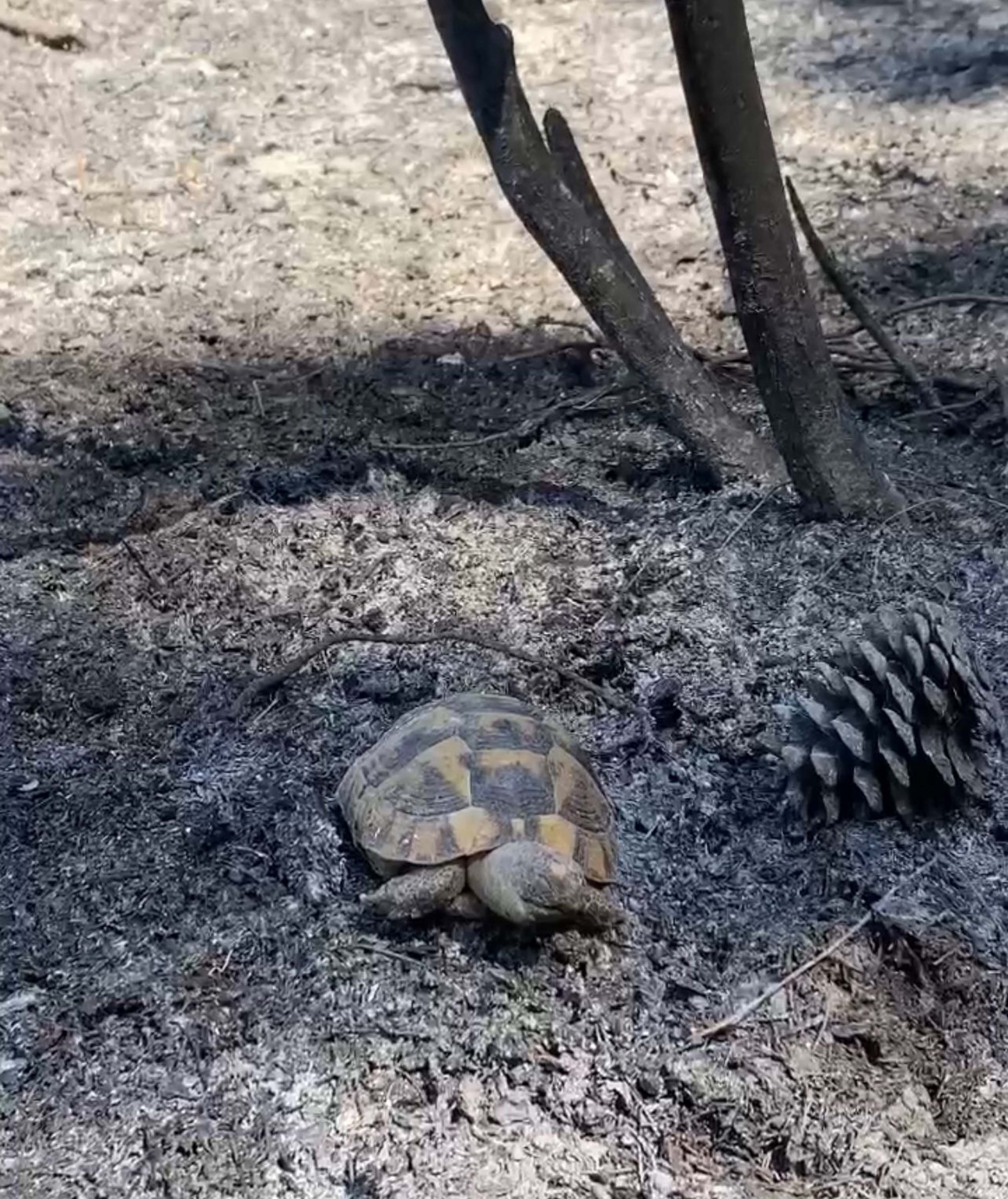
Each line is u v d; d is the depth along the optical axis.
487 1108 0.74
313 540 1.08
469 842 0.77
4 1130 0.73
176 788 0.89
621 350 1.08
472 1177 0.71
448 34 0.97
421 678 0.96
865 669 0.85
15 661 0.98
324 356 1.33
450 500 1.12
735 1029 0.77
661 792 0.88
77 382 1.30
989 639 0.96
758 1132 0.73
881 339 1.20
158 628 1.01
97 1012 0.78
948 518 1.06
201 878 0.84
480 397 1.26
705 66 0.92
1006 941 0.80
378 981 0.78
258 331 1.37
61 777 0.90
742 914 0.82
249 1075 0.75
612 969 0.79
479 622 1.00
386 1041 0.76
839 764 0.84
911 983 0.79
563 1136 0.73
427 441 1.20
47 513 1.13
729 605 1.00
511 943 0.79
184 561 1.06
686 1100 0.74
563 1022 0.77
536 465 1.16
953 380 1.21
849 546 1.03
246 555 1.07
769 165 0.96
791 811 0.86
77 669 0.98
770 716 0.92
